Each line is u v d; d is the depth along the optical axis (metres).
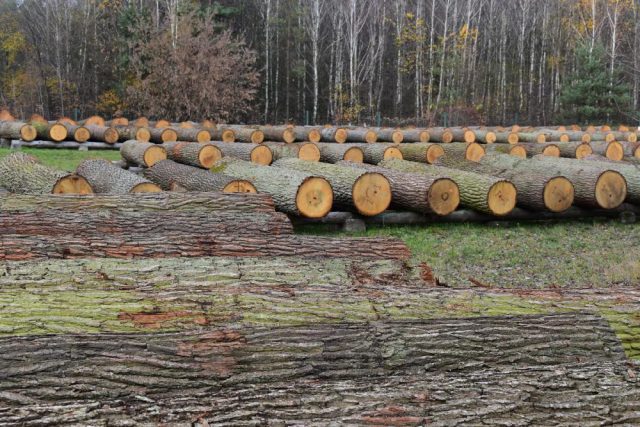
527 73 46.66
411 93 47.09
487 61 44.94
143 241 5.76
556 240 9.11
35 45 42.12
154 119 32.62
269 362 3.48
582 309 4.29
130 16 37.25
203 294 4.23
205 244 5.82
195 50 31.67
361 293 4.37
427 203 9.51
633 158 13.92
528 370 3.38
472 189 9.83
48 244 5.55
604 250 8.59
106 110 39.56
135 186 9.42
